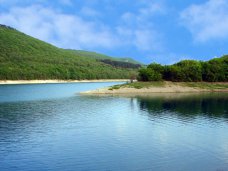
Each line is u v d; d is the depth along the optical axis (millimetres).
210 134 51000
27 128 55094
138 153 40406
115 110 78250
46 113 73000
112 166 35594
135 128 55562
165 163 36625
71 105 89312
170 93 135500
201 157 38844
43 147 43000
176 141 46438
